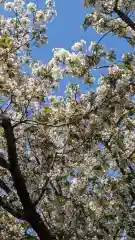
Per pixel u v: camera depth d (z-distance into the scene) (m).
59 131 8.95
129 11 8.93
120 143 8.97
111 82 8.11
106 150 8.49
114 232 8.74
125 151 9.50
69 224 8.38
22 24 9.52
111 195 8.49
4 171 9.84
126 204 8.60
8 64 7.88
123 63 8.71
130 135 9.97
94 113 8.16
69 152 8.69
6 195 9.00
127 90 8.06
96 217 8.37
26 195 7.98
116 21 9.58
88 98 8.27
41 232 7.98
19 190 7.96
